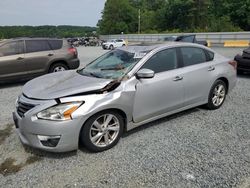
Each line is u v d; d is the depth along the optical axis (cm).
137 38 4778
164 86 429
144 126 461
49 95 349
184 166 333
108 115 373
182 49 478
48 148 340
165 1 7725
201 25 6341
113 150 379
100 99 356
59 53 898
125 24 7969
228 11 5625
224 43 2741
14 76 816
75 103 342
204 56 519
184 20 6606
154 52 433
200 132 436
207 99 524
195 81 481
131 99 388
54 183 305
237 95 665
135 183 301
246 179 303
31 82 432
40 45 867
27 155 368
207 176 310
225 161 343
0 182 309
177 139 410
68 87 368
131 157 358
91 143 361
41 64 859
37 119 334
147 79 409
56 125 331
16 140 415
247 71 902
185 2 6394
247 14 5316
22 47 830
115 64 436
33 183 306
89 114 346
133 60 423
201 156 357
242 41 2627
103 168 333
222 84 550
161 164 339
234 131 438
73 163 346
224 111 538
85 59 1653
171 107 451
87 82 384
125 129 403
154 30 6712
